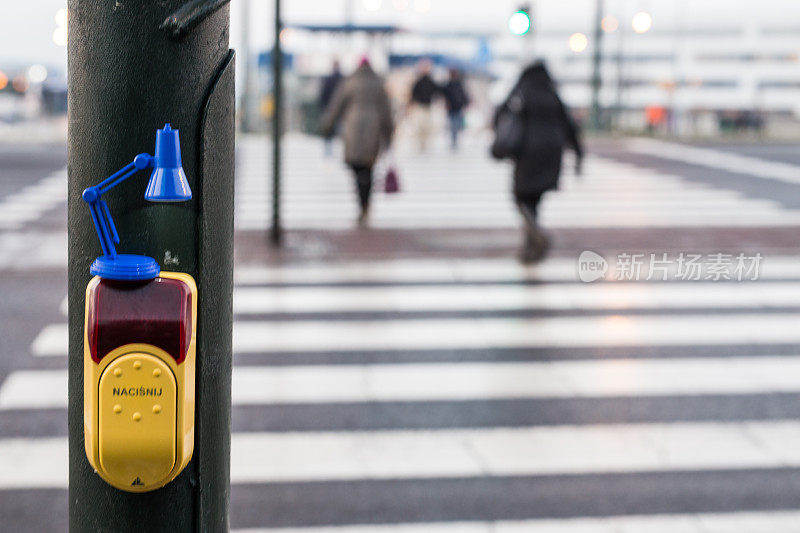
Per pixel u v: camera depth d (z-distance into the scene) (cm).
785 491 512
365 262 1117
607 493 505
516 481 518
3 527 452
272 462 537
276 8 1151
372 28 2694
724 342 811
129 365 171
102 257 173
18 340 772
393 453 554
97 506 184
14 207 1484
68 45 177
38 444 554
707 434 595
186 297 173
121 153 174
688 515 481
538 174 1071
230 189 186
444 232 1331
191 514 183
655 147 3072
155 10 171
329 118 1348
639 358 757
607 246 1224
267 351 757
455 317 875
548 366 730
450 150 2692
